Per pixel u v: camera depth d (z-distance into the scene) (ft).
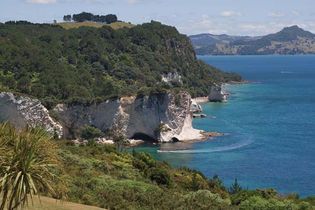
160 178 183.21
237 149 367.25
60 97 423.23
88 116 414.41
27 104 381.81
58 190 75.51
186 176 207.72
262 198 165.27
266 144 383.45
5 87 393.09
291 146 374.63
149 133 422.41
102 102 416.87
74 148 218.18
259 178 279.90
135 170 193.36
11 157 65.77
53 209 96.43
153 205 126.31
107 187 136.46
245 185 263.70
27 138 67.51
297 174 288.92
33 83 423.64
